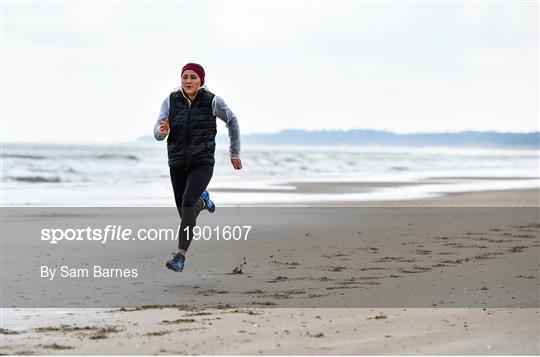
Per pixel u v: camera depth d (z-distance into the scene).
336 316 10.12
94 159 87.62
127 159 91.31
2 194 41.38
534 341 8.57
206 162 12.80
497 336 8.82
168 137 12.88
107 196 40.31
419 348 8.25
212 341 8.59
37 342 8.60
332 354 8.00
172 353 8.06
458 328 9.27
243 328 9.31
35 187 47.81
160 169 74.06
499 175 76.56
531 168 107.38
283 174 74.69
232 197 39.59
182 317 10.14
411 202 36.25
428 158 165.12
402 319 9.85
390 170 91.69
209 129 12.76
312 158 128.50
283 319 9.91
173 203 35.47
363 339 8.68
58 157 91.12
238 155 13.02
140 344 8.47
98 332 9.14
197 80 12.59
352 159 131.12
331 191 46.03
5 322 9.90
